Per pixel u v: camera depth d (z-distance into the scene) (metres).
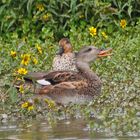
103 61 19.09
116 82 17.70
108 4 21.80
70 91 16.88
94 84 16.98
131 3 21.89
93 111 15.68
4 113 15.92
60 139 13.65
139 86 17.17
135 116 15.21
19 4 22.17
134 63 18.98
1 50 20.05
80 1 21.88
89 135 13.88
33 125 14.93
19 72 16.97
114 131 14.16
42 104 16.48
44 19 21.89
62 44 18.09
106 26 21.70
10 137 13.95
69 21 21.80
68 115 15.63
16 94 16.67
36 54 19.84
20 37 22.05
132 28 21.41
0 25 22.17
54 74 17.00
